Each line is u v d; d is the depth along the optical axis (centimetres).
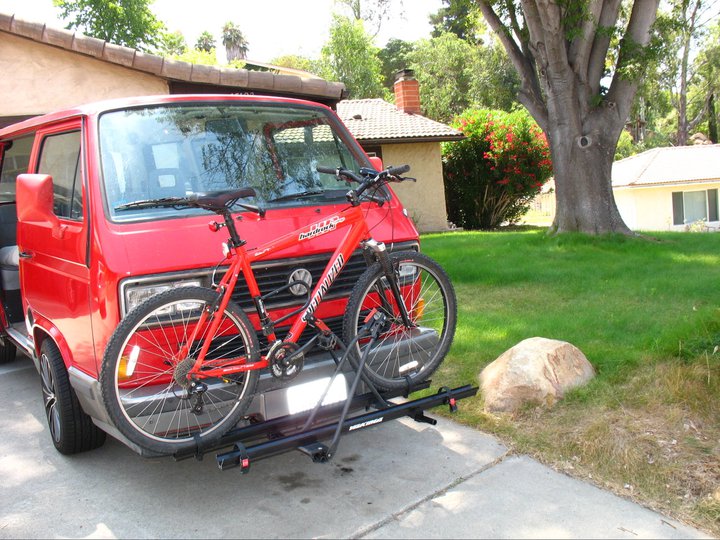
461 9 1398
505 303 744
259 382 347
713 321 515
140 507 369
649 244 1141
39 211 384
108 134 394
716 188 2991
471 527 335
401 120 2150
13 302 582
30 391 582
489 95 3962
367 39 3950
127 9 3294
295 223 396
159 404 322
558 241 1198
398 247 423
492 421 450
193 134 419
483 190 2173
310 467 412
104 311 341
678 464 371
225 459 323
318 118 476
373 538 329
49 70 1027
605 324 605
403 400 492
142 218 366
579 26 1192
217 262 355
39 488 396
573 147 1248
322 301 387
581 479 377
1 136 548
